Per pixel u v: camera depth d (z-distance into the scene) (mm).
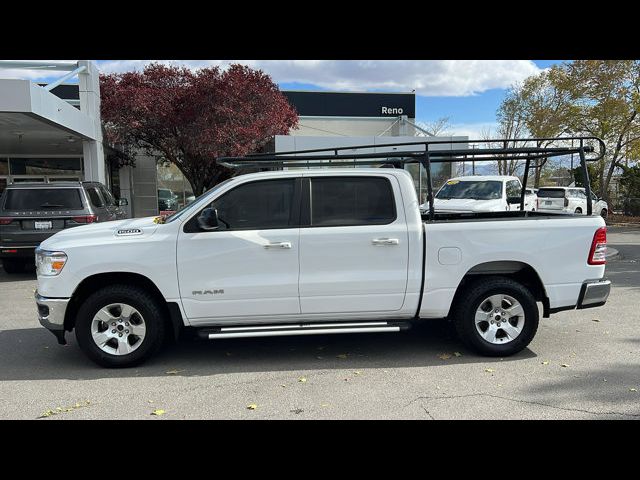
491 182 13992
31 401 4215
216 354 5441
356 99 27125
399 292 5074
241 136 18250
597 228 5223
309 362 5152
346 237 4980
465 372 4805
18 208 9906
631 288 8914
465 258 5086
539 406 4016
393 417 3850
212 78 18547
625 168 28625
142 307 4918
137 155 22312
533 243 5133
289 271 4977
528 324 5184
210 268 4914
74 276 4836
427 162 5277
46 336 6203
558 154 5715
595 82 25703
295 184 5090
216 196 5016
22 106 10336
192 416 3910
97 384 4598
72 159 21438
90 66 15477
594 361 5094
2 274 10820
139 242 4895
